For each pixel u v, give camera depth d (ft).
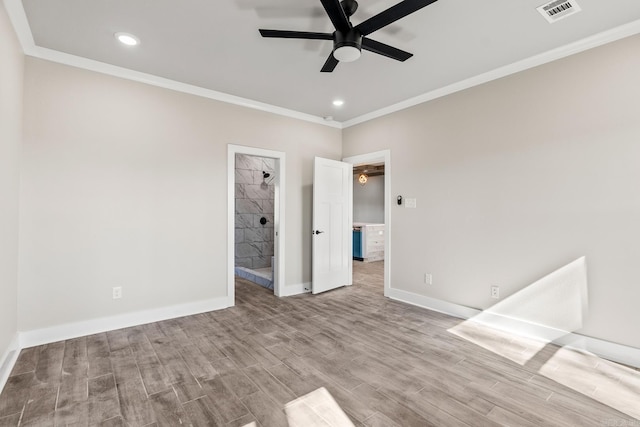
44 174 8.91
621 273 7.91
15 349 8.04
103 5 7.00
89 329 9.60
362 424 5.62
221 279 12.29
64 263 9.22
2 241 6.92
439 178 11.87
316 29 8.05
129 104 10.29
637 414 5.90
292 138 14.49
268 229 21.99
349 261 16.28
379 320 10.94
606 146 8.11
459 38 8.34
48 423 5.60
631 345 7.77
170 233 11.12
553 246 9.03
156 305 10.84
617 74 7.93
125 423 5.62
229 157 12.46
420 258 12.55
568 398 6.40
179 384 6.88
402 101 13.07
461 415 5.86
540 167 9.27
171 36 8.29
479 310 10.69
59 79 9.14
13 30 7.52
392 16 6.20
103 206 9.85
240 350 8.57
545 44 8.64
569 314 8.74
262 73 10.50
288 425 5.59
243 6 7.07
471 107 10.87
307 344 8.98
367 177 30.78
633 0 6.79
